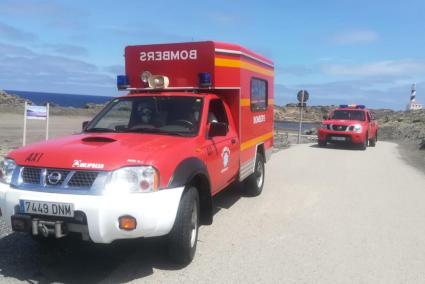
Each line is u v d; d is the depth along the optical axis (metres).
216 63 7.21
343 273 5.40
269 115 10.34
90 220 4.58
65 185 4.75
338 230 7.18
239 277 5.21
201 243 6.40
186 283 5.00
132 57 7.60
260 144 9.43
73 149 5.05
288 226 7.36
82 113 47.41
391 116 53.72
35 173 4.91
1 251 5.83
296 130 45.69
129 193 4.71
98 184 4.67
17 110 42.16
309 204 9.00
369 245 6.46
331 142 22.12
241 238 6.68
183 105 6.73
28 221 4.76
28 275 5.10
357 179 12.26
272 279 5.17
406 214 8.32
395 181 12.08
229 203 8.96
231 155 7.34
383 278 5.28
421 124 39.03
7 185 5.03
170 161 5.15
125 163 4.79
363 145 21.77
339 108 23.86
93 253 5.86
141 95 7.09
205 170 5.84
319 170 13.84
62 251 5.91
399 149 23.27
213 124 6.31
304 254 6.03
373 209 8.67
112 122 6.77
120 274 5.21
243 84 7.97
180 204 5.27
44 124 32.03
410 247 6.41
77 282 4.96
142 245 6.17
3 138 20.56
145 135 6.06
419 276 5.36
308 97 26.89
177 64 7.36
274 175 12.66
